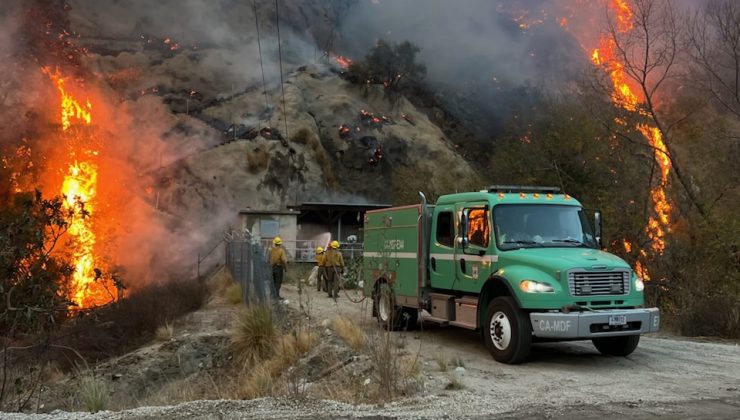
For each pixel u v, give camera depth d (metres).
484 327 9.57
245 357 10.84
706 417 5.85
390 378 6.99
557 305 8.60
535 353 9.90
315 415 5.96
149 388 10.82
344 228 47.91
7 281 9.38
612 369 8.56
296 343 9.80
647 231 17.14
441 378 7.79
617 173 19.66
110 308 14.56
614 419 5.75
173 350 11.86
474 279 9.99
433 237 11.16
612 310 8.65
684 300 14.31
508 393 6.97
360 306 16.69
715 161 17.67
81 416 6.14
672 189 17.58
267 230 38.78
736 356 9.66
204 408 6.33
